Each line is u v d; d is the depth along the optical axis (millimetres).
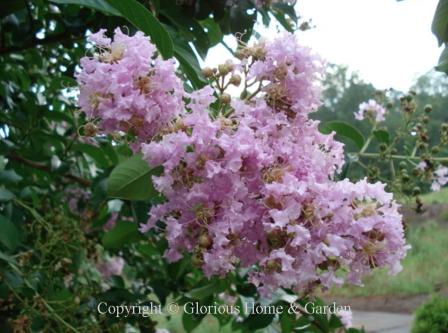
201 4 540
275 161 363
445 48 472
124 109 349
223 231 340
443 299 1325
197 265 364
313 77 388
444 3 470
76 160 773
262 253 359
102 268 983
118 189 385
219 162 344
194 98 357
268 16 615
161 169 384
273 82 387
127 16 418
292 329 620
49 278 647
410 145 707
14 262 582
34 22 583
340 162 394
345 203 350
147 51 356
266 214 352
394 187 665
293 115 388
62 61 754
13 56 775
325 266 358
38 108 719
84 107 360
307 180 357
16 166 710
